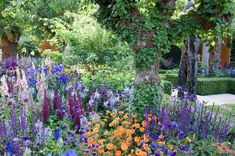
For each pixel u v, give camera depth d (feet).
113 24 12.44
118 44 24.75
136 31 11.94
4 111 10.77
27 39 40.45
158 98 12.48
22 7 21.49
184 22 12.46
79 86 14.55
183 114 11.17
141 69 12.46
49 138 8.96
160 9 12.12
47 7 33.68
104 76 17.29
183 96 14.66
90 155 8.42
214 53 39.34
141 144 9.28
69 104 11.43
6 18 32.60
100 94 13.67
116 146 8.94
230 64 45.06
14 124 8.72
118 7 11.45
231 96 30.19
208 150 9.44
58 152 8.13
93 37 24.95
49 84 14.74
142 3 11.74
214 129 11.06
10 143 7.79
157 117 11.21
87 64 24.12
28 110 11.09
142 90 12.24
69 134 9.73
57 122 10.77
